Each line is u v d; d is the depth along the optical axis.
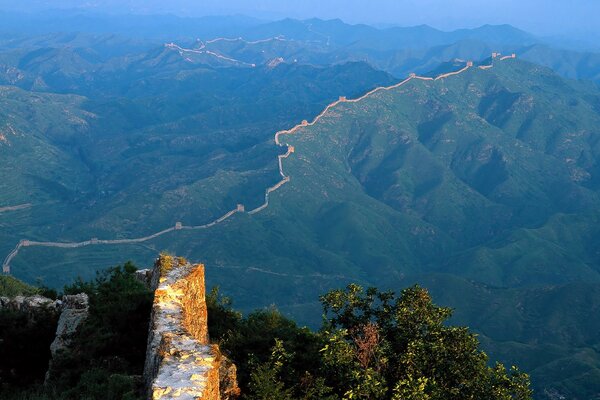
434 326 31.20
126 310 32.34
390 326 33.09
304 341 33.25
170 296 27.67
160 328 24.97
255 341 32.12
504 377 29.83
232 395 26.06
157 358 22.69
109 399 24.25
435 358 29.75
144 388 24.20
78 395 25.62
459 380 29.48
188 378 20.56
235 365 28.62
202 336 30.08
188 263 32.09
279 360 29.31
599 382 158.12
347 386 28.81
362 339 31.27
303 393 28.03
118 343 30.89
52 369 29.58
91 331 31.14
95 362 29.44
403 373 29.69
